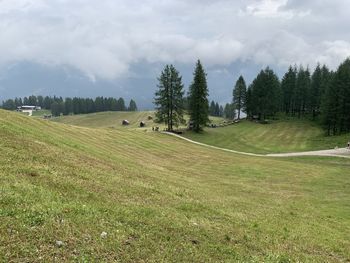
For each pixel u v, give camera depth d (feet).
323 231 66.90
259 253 46.21
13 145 69.51
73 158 77.51
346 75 351.67
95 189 56.80
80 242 36.32
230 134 361.71
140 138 216.54
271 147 303.89
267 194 103.14
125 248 37.65
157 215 50.37
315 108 476.54
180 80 341.00
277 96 484.74
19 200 42.09
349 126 353.31
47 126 146.20
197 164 164.25
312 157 229.04
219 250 43.47
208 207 64.03
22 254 31.78
